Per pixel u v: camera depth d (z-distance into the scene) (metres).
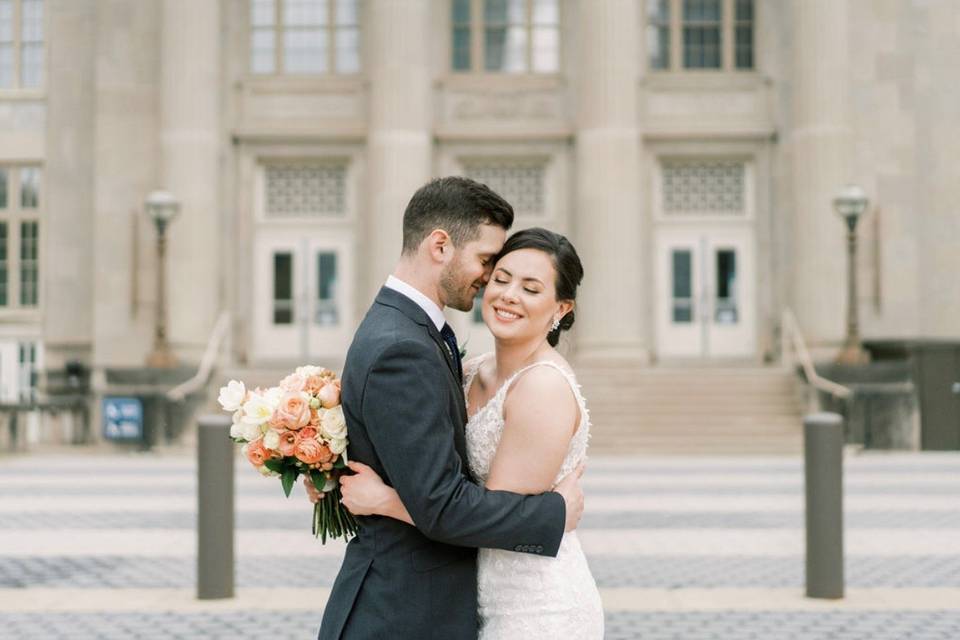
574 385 3.47
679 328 29.16
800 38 27.42
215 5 27.95
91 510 13.71
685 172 29.53
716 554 10.41
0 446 24.78
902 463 20.80
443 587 3.34
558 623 3.42
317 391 3.41
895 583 9.02
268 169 29.62
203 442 8.38
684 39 29.72
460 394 3.44
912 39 28.42
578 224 28.03
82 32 30.03
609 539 11.31
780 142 29.02
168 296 27.42
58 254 29.64
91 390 28.14
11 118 29.98
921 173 28.61
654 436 23.80
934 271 28.52
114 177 28.59
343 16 29.91
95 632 7.34
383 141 27.62
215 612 7.93
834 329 26.80
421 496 3.16
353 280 29.33
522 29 29.86
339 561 10.10
